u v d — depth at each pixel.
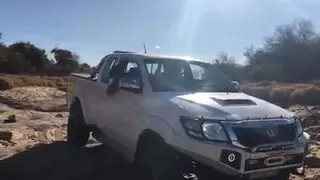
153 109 5.47
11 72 62.59
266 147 4.73
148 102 5.66
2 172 6.57
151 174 5.46
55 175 6.46
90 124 7.79
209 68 6.93
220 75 6.84
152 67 6.38
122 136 6.30
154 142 5.34
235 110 5.02
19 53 69.19
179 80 6.32
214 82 6.57
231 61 54.88
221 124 4.73
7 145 9.00
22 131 10.98
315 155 8.45
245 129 4.74
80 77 8.62
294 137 5.07
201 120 4.78
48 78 51.00
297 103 30.03
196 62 6.87
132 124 5.92
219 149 4.59
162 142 5.14
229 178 4.68
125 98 6.27
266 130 4.84
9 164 7.05
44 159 7.41
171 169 5.03
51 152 7.97
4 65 63.31
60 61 75.62
